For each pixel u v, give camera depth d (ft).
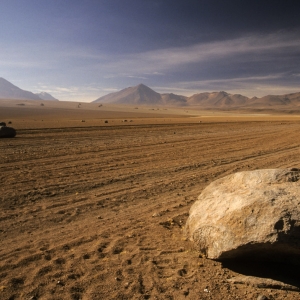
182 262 18.17
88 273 16.66
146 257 18.67
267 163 52.39
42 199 29.55
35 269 16.94
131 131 111.24
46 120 186.29
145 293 14.99
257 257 17.03
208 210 18.98
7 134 80.07
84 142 74.28
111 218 25.73
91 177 38.63
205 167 48.08
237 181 20.21
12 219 24.40
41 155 52.60
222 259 17.75
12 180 35.17
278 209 15.20
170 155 58.23
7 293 14.67
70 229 23.02
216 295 14.88
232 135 105.09
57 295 14.66
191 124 165.58
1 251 19.04
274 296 14.79
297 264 16.24
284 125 178.60
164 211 27.89
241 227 15.80
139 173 42.04
